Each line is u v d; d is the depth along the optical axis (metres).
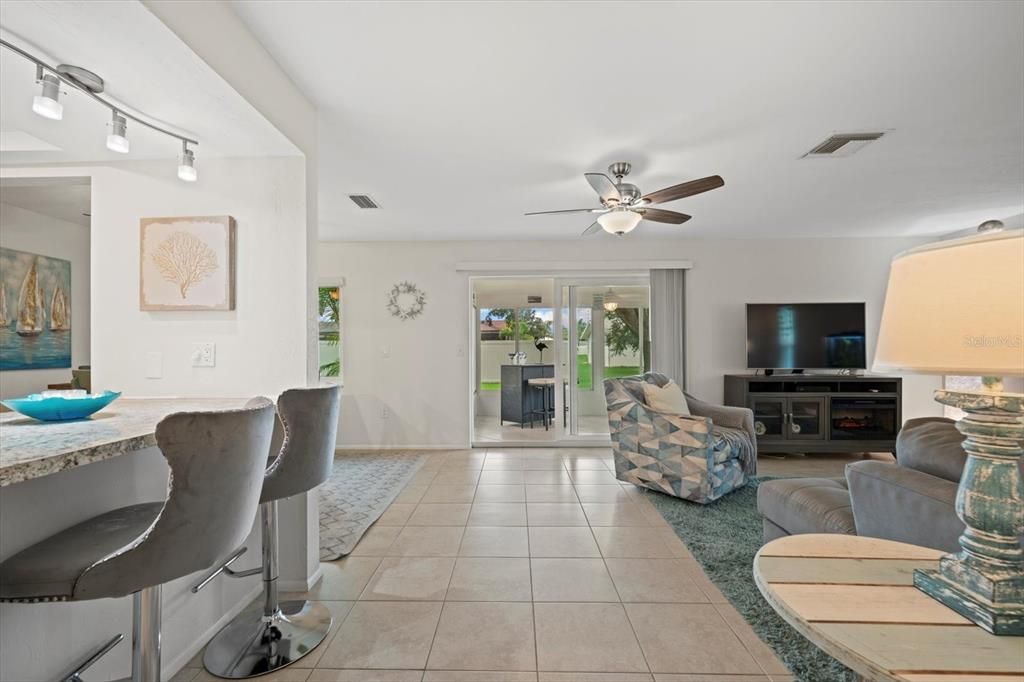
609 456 4.83
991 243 0.76
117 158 2.22
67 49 1.39
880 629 0.83
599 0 1.54
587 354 5.43
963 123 2.44
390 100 2.19
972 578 0.86
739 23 1.66
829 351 4.89
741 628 1.87
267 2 1.54
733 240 5.17
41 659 1.20
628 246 5.20
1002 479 0.85
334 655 1.71
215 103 1.69
